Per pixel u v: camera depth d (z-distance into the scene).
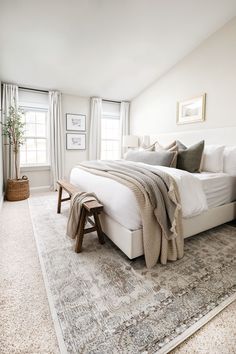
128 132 5.25
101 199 1.95
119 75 3.94
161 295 1.31
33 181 4.35
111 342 1.00
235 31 2.77
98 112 4.77
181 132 3.60
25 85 3.98
